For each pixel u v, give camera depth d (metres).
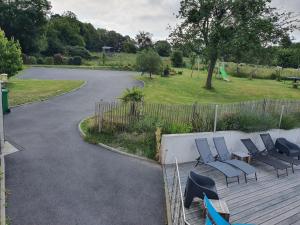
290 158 13.00
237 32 29.73
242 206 9.28
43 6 72.44
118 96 25.23
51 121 17.00
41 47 72.31
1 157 11.38
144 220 8.16
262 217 8.72
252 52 31.11
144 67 39.31
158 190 9.98
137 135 14.40
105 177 10.62
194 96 28.78
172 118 14.55
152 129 14.23
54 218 7.89
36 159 11.63
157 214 8.50
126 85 32.03
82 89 28.25
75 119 17.70
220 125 14.05
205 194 7.83
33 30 71.00
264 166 12.94
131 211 8.55
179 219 7.66
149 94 26.61
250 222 8.41
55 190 9.37
